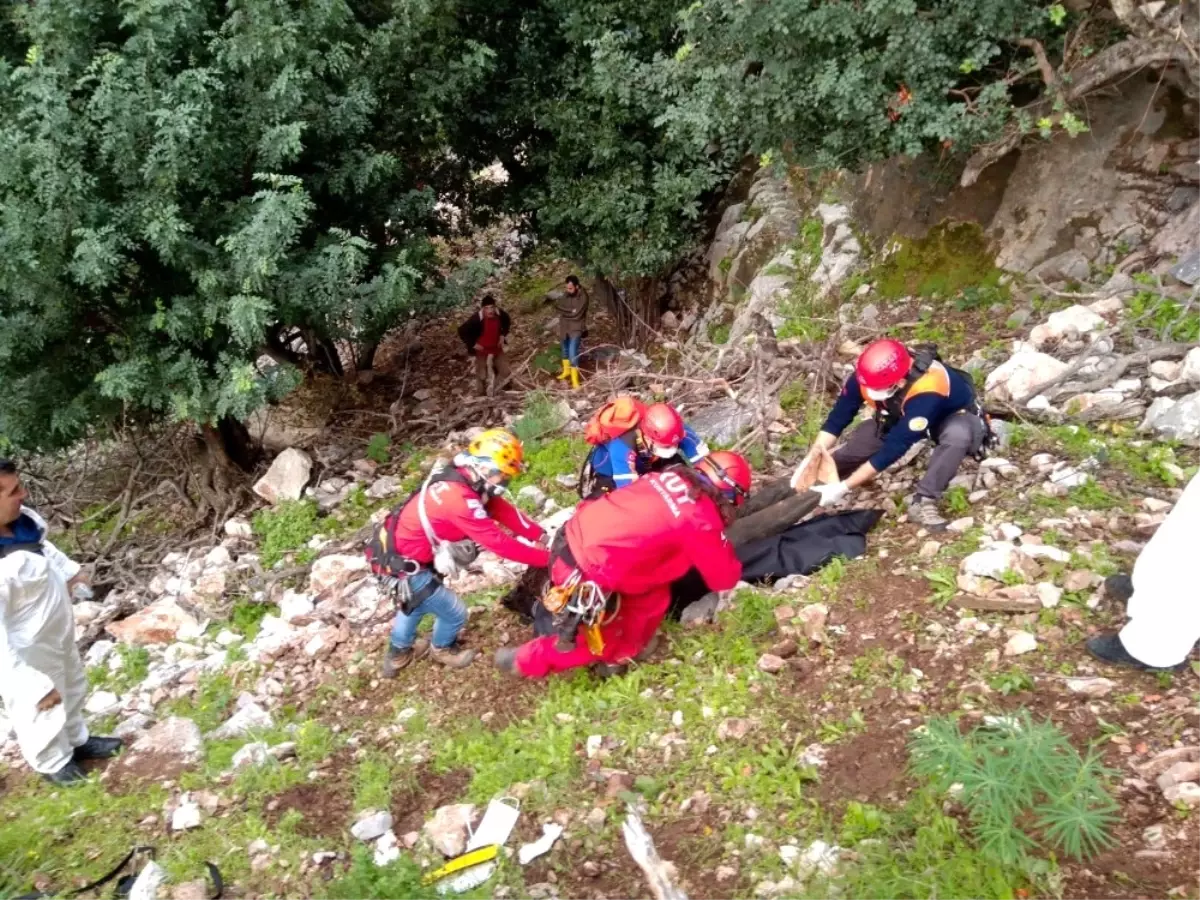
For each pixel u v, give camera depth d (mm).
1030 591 4250
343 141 9070
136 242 7457
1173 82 6629
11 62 8125
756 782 3650
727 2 6395
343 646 5488
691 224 11305
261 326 8000
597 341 12430
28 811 4398
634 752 4012
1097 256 7047
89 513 9906
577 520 4043
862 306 8219
